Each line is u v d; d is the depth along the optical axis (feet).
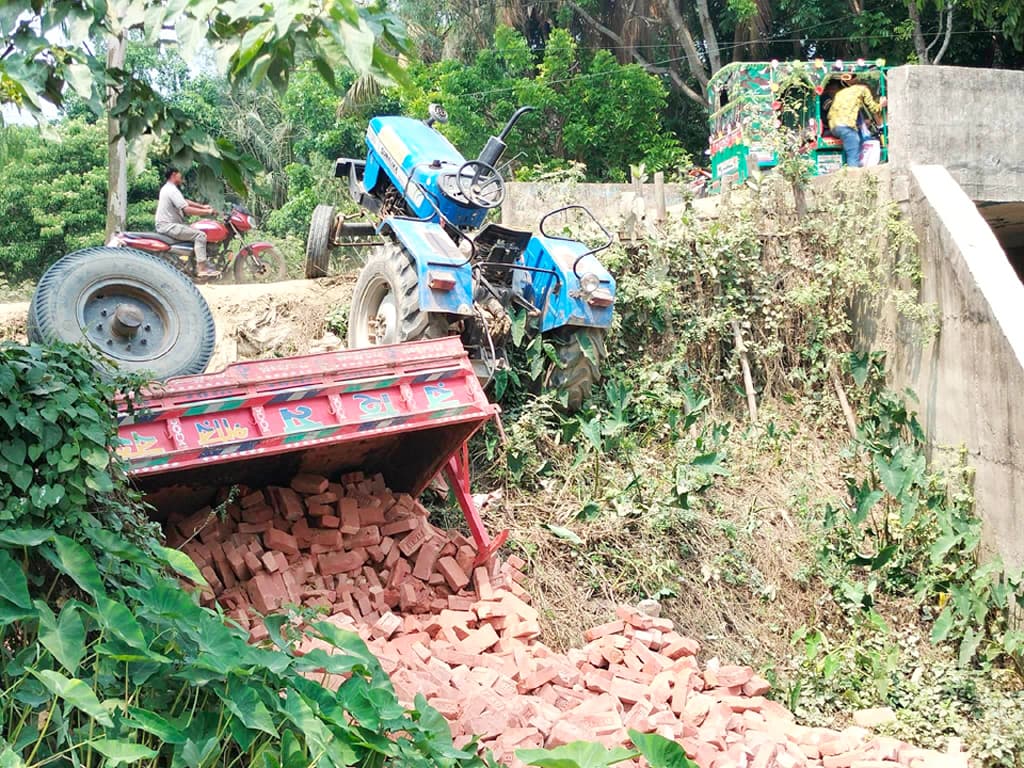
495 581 20.65
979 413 24.73
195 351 22.38
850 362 28.53
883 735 19.52
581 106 63.62
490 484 24.49
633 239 29.30
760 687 19.42
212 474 19.27
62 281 21.48
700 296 29.19
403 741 12.76
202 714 11.77
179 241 36.45
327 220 30.42
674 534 23.66
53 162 72.38
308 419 18.28
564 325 25.03
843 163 35.96
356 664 13.15
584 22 72.02
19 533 11.50
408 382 19.13
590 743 12.37
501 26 65.82
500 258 24.82
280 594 18.40
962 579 23.31
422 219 25.66
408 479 21.65
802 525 24.93
